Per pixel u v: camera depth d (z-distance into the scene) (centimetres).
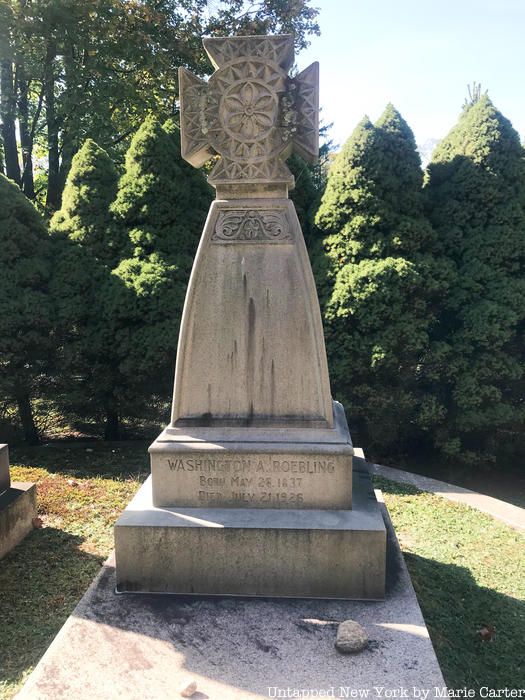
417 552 422
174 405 290
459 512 505
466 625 317
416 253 635
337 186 645
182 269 648
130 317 627
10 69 1056
